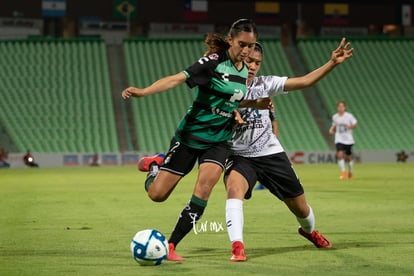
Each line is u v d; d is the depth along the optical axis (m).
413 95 115.44
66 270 16.73
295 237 23.02
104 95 110.19
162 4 120.81
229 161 19.50
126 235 23.70
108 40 123.56
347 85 116.50
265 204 35.91
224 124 18.34
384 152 100.38
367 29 130.38
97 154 94.62
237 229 18.11
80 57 116.75
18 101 107.00
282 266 17.08
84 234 24.00
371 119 110.44
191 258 18.50
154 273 16.22
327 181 56.16
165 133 104.38
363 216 29.75
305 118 109.69
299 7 124.25
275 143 19.52
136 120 106.50
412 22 127.38
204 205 18.31
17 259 18.45
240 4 123.00
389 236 23.06
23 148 98.12
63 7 118.50
